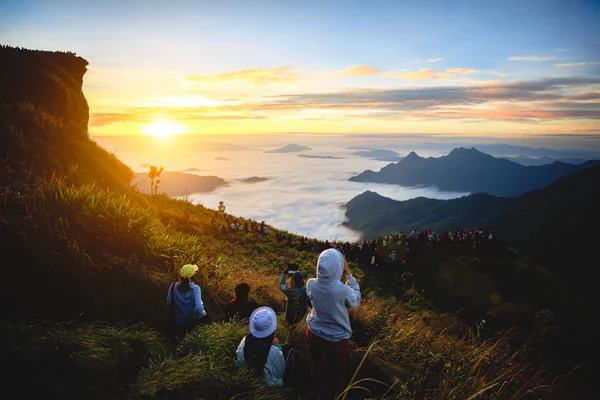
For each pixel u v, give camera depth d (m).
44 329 3.93
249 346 3.67
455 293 32.31
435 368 4.42
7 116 13.45
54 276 5.02
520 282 36.03
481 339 5.76
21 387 2.80
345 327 3.25
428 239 40.72
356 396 3.68
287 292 5.88
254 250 27.36
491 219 199.88
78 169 13.88
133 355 4.04
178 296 5.16
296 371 3.97
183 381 3.24
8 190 6.33
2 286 4.59
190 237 8.61
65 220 5.94
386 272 33.34
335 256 3.26
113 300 5.34
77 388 2.97
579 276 109.12
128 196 15.97
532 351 11.27
